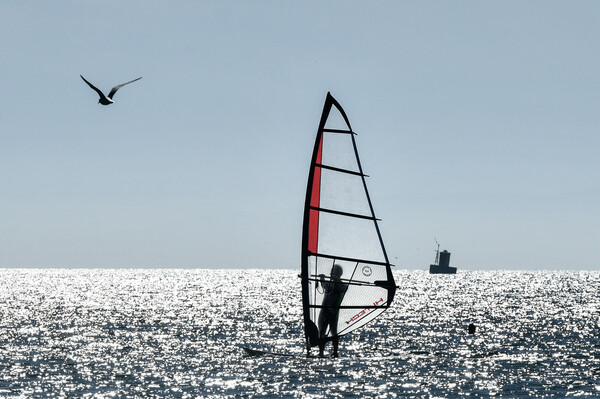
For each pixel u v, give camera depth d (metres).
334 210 133.75
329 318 133.88
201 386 140.12
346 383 141.88
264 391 134.38
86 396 131.62
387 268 135.12
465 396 130.88
